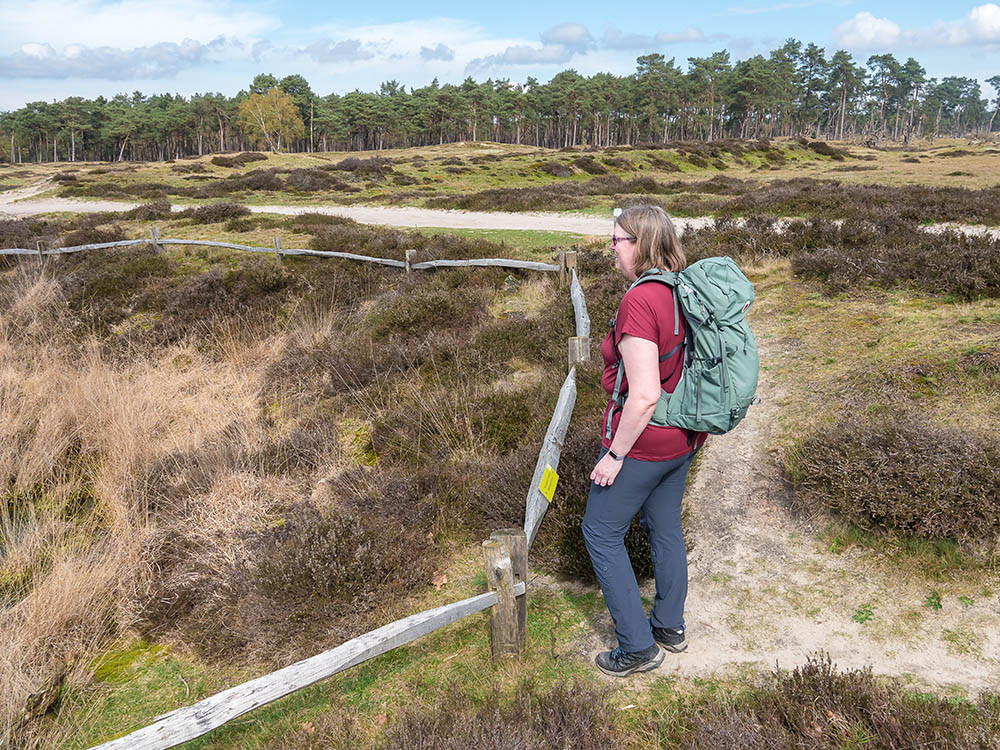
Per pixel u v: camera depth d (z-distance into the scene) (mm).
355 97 109125
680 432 2514
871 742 2357
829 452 3898
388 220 19375
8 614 4156
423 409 6121
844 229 9195
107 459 6652
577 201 21375
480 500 4641
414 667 3234
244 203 25891
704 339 2381
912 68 132500
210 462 6117
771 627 3182
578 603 3568
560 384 6105
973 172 34906
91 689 3578
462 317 8633
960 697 2613
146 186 32031
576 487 4207
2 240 16906
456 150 71000
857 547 3613
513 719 2680
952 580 3258
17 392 8312
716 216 16812
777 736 2424
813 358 5836
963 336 5480
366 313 9789
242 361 8977
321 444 6312
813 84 122000
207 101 111375
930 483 3486
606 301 7730
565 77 108062
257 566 4195
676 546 2885
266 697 2658
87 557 4840
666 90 103125
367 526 4434
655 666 2936
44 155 122000
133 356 9719
